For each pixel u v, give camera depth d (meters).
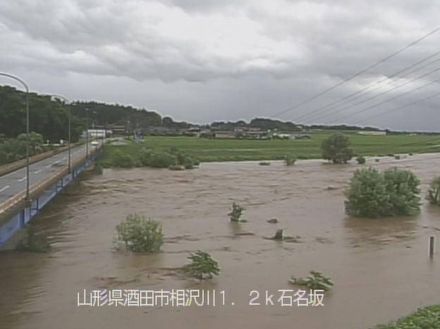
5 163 81.06
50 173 68.44
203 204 69.12
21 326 26.45
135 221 43.03
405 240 47.19
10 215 36.53
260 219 57.62
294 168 130.00
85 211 63.00
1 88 135.00
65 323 26.72
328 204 69.38
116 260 38.75
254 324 26.28
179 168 125.12
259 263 38.12
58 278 34.28
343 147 147.12
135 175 109.56
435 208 65.75
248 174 113.50
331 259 39.66
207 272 34.28
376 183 59.62
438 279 34.34
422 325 22.77
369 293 31.25
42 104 140.75
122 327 26.08
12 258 39.34
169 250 42.09
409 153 187.25
